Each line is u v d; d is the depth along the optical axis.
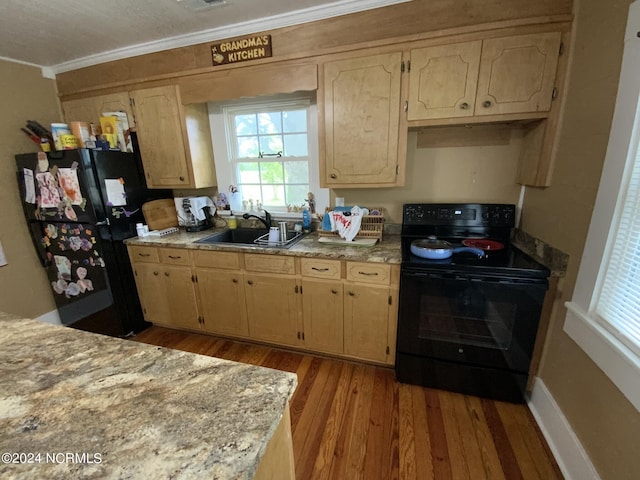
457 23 1.63
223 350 2.29
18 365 0.82
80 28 1.94
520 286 1.50
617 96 1.12
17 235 2.47
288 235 2.46
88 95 2.51
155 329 2.62
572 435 1.31
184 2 1.68
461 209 2.05
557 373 1.48
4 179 2.37
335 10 1.78
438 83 1.67
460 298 1.62
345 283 1.89
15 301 2.50
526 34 1.51
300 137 2.46
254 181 2.70
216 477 0.50
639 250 1.03
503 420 1.61
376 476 1.33
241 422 0.61
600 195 1.20
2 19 1.77
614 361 1.06
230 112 2.55
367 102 1.82
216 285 2.24
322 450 1.46
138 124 2.38
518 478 1.32
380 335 1.91
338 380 1.93
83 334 0.98
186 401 0.68
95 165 2.15
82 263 2.36
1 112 2.33
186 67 2.19
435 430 1.55
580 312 1.29
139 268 2.43
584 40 1.38
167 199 2.72
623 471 1.02
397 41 1.68
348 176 1.98
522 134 1.92
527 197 1.93
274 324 2.17
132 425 0.61
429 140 2.09
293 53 1.91
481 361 1.70
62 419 0.64
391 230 2.30
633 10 1.05
